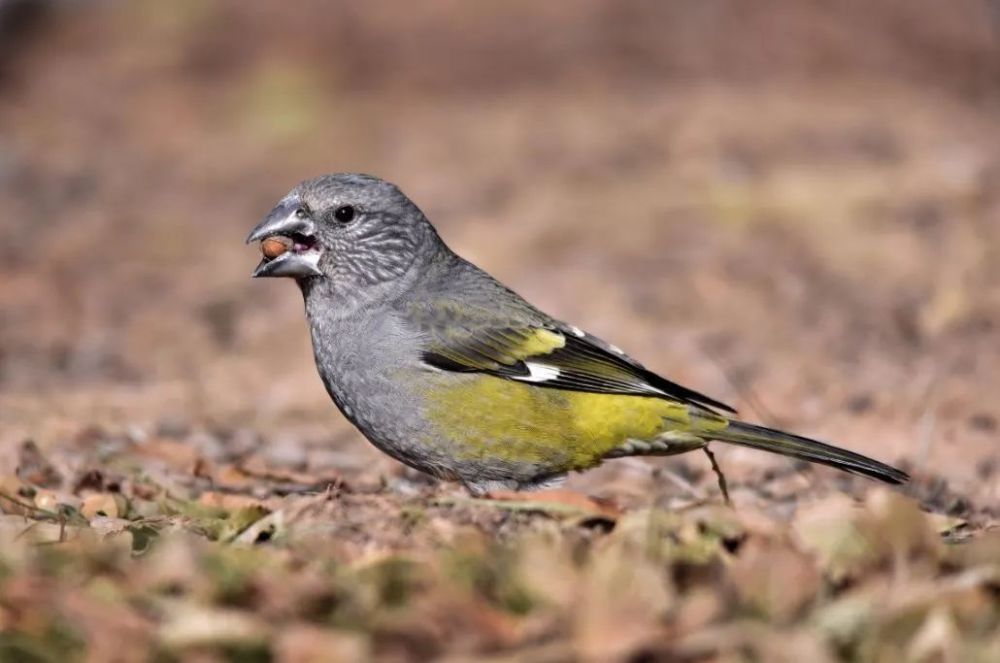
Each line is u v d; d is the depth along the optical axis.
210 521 8.05
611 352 9.34
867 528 6.96
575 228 20.98
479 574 6.64
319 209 9.16
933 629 6.04
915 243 18.84
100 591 6.61
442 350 9.02
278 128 29.88
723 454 11.48
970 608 6.27
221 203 24.84
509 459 9.14
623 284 18.12
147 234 22.88
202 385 14.91
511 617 6.30
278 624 6.32
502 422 9.05
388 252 9.19
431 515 7.84
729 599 6.27
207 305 18.78
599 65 32.66
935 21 32.88
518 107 30.28
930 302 16.22
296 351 16.58
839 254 18.77
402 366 9.04
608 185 23.42
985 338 15.27
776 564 6.41
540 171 24.77
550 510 7.92
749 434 9.23
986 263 17.61
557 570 6.52
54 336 17.36
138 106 32.19
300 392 14.59
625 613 6.08
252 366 15.91
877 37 32.72
